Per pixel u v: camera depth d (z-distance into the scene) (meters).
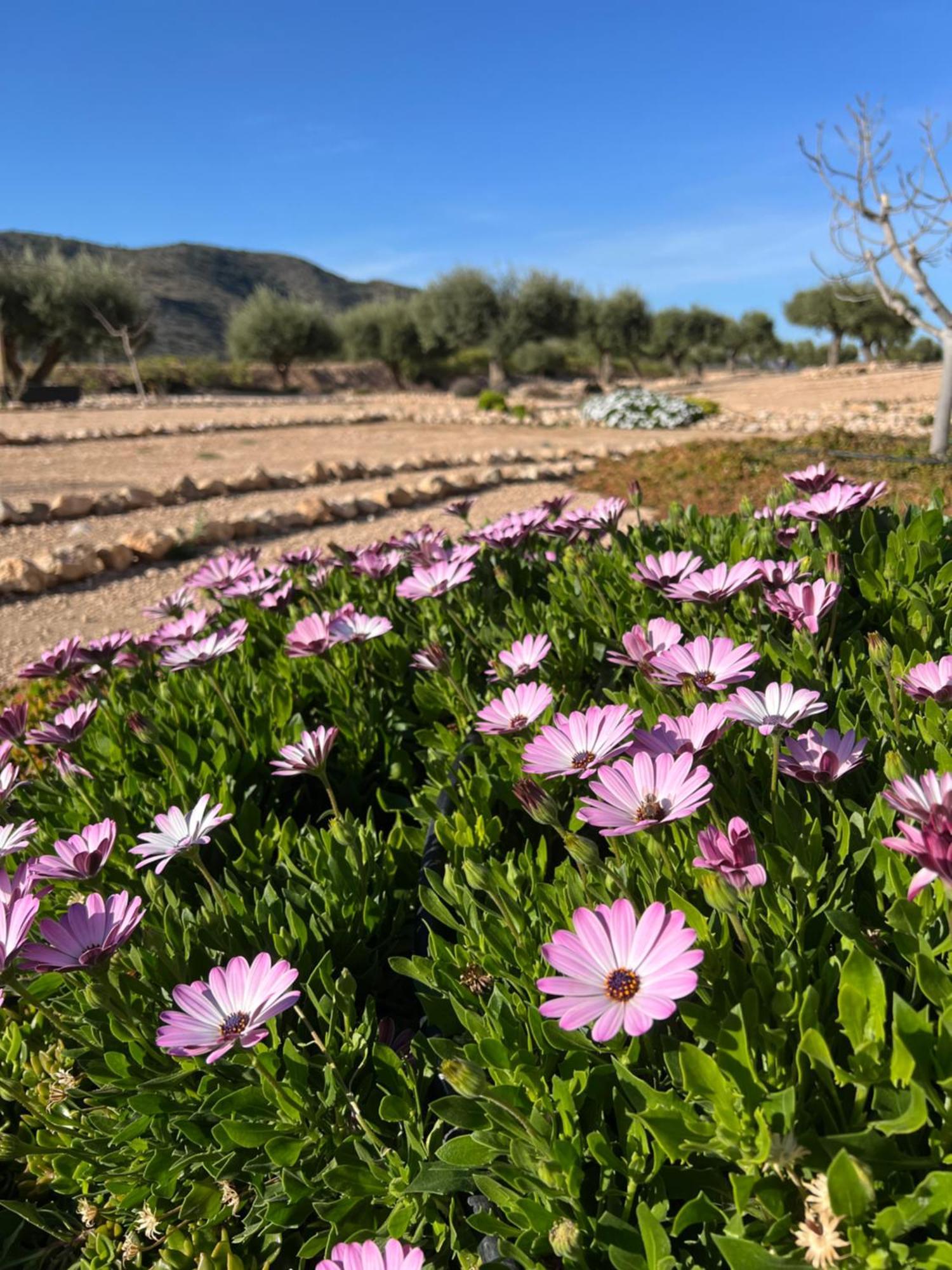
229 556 1.06
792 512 0.79
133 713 0.68
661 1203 0.35
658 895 0.43
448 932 0.56
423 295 12.85
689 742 0.42
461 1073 0.35
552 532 0.88
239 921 0.53
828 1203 0.29
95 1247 0.52
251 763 0.76
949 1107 0.30
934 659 0.62
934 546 0.73
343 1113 0.45
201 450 5.17
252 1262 0.46
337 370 15.33
